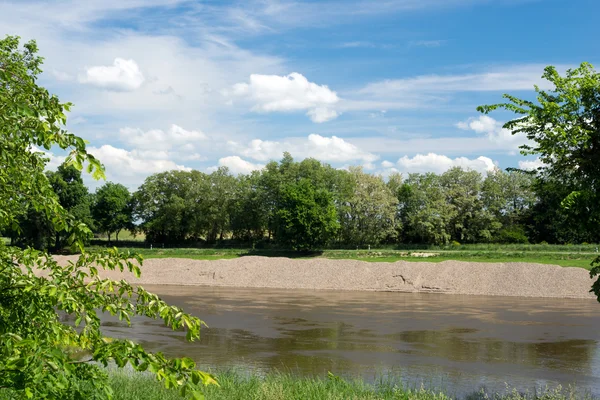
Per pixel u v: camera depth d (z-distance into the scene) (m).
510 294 38.34
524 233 75.62
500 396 12.39
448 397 12.25
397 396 11.35
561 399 11.44
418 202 80.88
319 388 11.38
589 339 20.94
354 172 79.19
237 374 13.82
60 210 4.26
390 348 19.08
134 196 86.12
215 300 35.12
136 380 10.87
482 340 20.72
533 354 18.09
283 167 78.31
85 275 4.66
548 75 9.52
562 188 9.79
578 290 37.31
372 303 33.56
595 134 9.11
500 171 82.81
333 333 22.25
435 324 24.83
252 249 68.50
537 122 9.44
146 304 4.64
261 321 25.67
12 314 4.24
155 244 85.38
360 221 77.19
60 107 4.30
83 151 3.83
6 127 3.76
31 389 3.35
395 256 57.84
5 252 4.60
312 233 62.94
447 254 55.88
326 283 44.97
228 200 83.00
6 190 4.33
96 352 3.65
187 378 3.66
